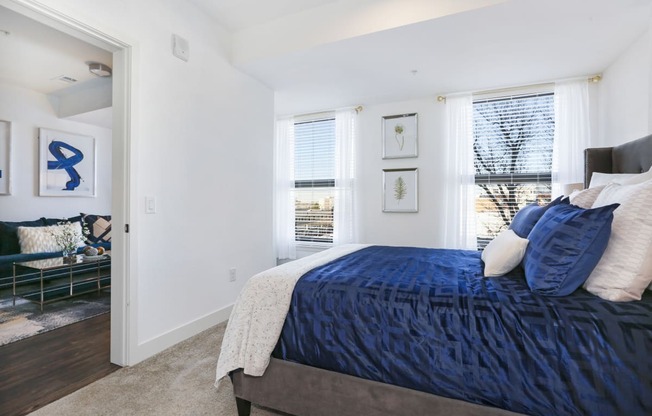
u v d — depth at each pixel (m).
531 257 1.41
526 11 2.09
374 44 2.53
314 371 1.42
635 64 2.46
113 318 2.08
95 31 1.85
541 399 1.07
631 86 2.53
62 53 3.03
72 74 3.58
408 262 1.99
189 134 2.51
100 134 5.03
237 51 2.92
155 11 2.23
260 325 1.51
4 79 3.78
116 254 2.07
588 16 2.13
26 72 3.54
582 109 3.07
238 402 1.55
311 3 2.53
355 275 1.62
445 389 1.20
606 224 1.22
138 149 2.10
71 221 4.45
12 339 2.44
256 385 1.51
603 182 1.96
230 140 2.93
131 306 2.05
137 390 1.77
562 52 2.63
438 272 1.69
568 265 1.23
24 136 4.17
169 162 2.34
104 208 5.09
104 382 1.85
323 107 4.12
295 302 1.51
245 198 3.13
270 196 3.49
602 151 2.45
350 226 4.05
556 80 3.18
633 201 1.25
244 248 3.12
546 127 3.27
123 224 2.05
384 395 1.29
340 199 4.07
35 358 2.14
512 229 2.12
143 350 2.13
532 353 1.10
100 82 3.88
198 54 2.58
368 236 4.01
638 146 2.03
